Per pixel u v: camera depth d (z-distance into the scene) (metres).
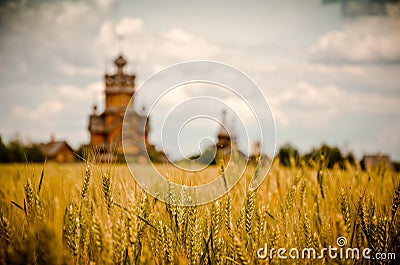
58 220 1.98
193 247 2.33
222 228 2.46
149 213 2.39
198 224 2.40
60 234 1.99
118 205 2.19
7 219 2.26
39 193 2.30
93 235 2.13
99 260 2.00
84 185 2.31
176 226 2.36
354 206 2.49
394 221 2.43
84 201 2.29
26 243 1.98
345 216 2.41
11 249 2.01
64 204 2.24
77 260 2.14
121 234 2.07
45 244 1.90
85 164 2.36
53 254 1.90
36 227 2.05
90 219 2.22
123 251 2.06
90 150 2.37
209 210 2.46
